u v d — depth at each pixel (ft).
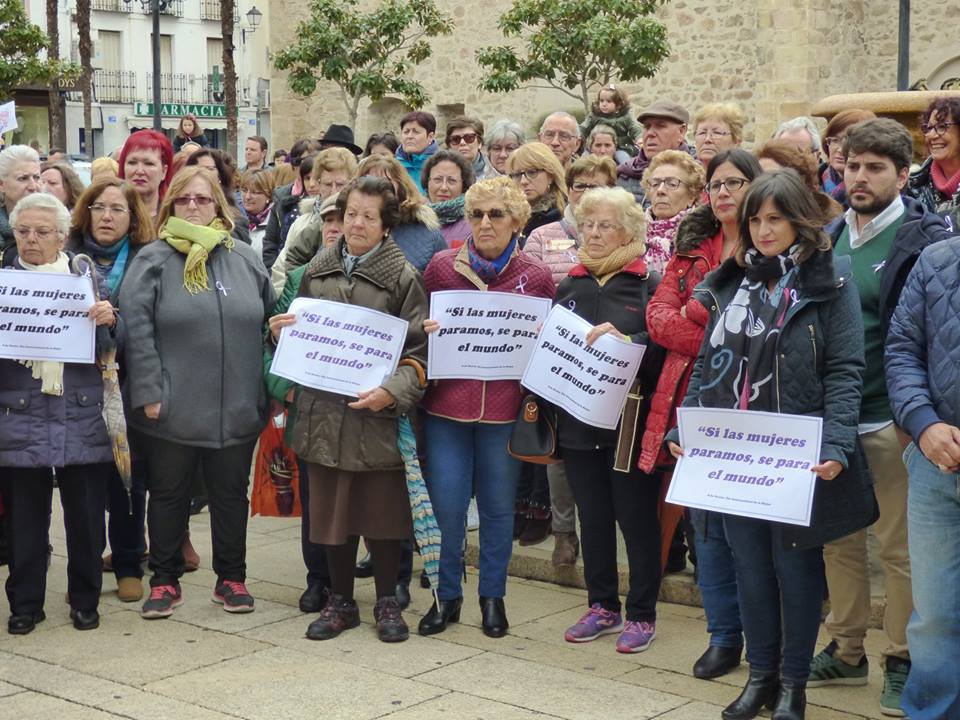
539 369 16.66
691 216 16.21
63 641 17.26
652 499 16.62
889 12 57.52
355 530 17.22
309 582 18.83
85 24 99.30
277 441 19.19
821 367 13.75
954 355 12.37
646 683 15.58
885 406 14.79
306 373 16.93
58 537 23.04
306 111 79.00
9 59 87.10
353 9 72.69
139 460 19.35
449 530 17.49
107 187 18.66
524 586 19.93
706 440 14.11
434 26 63.62
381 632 17.19
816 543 13.58
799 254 13.67
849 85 57.98
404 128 24.84
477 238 17.16
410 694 15.19
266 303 18.71
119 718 14.47
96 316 17.13
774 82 56.29
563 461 18.97
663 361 16.35
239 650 16.84
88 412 17.44
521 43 68.03
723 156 15.75
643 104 63.16
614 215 16.55
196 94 136.56
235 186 28.84
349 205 17.16
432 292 17.26
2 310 16.84
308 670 16.05
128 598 19.19
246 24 138.41
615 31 49.78
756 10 58.70
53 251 17.58
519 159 20.63
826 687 15.52
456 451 17.39
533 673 15.93
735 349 14.01
